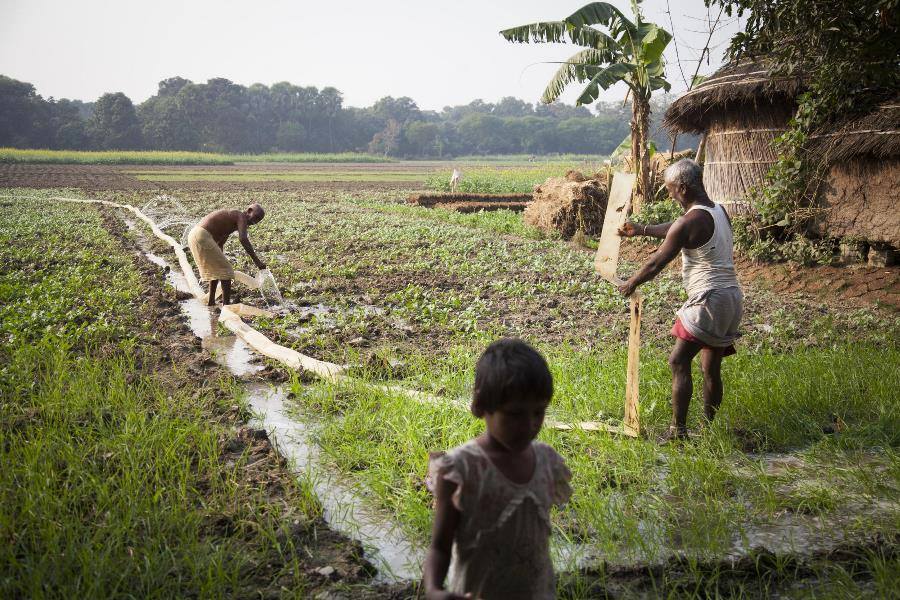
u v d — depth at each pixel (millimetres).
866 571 3752
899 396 6129
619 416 5973
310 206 28469
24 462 4688
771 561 3846
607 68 16781
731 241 5270
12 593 3369
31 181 44219
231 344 8711
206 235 10289
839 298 11445
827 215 12953
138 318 9609
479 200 29719
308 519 4262
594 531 4203
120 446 4992
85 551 3592
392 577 3750
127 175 55094
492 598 2330
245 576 3680
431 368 7508
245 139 158875
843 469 5004
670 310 10453
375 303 11062
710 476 4719
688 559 3791
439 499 2254
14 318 8805
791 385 6426
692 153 19266
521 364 2160
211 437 5316
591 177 21484
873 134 11680
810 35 9711
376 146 184000
